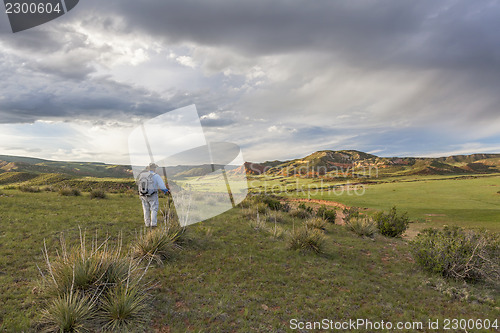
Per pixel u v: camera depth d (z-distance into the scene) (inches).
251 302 172.2
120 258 182.4
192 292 176.9
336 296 195.6
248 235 334.0
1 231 259.8
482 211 1184.8
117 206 444.5
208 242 283.9
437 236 301.0
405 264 293.0
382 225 486.9
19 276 175.8
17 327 122.2
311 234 307.3
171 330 135.9
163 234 237.8
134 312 142.1
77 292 143.9
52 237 252.1
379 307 183.6
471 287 236.8
